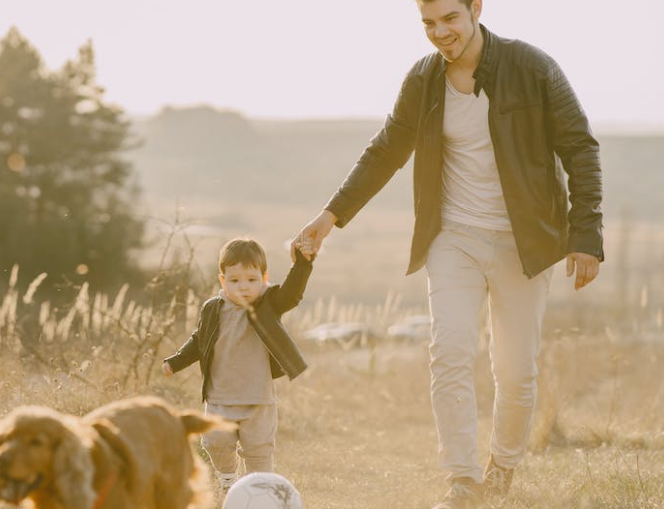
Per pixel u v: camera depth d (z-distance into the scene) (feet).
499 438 21.54
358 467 29.14
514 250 20.33
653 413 38.29
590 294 104.32
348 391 47.96
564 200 20.56
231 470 19.76
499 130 19.66
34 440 11.71
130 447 13.46
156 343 32.30
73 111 143.54
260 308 19.43
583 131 19.85
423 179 20.61
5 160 134.92
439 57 20.43
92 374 31.96
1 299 80.79
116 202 137.28
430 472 27.55
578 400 43.86
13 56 144.66
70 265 115.75
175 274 35.42
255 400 19.34
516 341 20.75
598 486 22.93
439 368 20.10
